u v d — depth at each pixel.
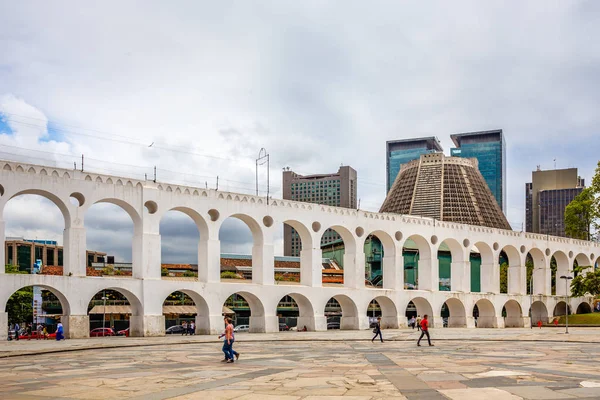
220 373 23.61
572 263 94.31
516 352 33.75
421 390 18.56
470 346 39.56
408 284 105.69
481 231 81.31
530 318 85.12
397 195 176.75
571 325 82.06
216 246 58.56
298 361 28.69
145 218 54.53
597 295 88.38
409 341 46.22
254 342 45.25
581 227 105.44
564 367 24.69
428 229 75.75
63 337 48.25
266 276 61.56
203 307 57.78
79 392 18.89
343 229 68.38
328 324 84.88
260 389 19.20
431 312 75.12
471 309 78.69
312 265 65.06
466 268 79.12
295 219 64.25
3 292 46.41
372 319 96.50
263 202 62.00
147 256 54.22
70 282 49.72
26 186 48.41
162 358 31.00
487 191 172.50
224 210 59.31
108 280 51.78
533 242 87.88
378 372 23.53
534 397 16.94
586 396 16.98
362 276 69.06
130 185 53.97
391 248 72.81
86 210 51.41
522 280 85.88
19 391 19.17
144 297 53.41
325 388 19.27
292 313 101.12
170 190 56.16
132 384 20.59
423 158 173.12
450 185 166.00
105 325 83.81
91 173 51.91
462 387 19.03
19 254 133.25
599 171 101.25
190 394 18.34
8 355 32.84
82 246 51.03
